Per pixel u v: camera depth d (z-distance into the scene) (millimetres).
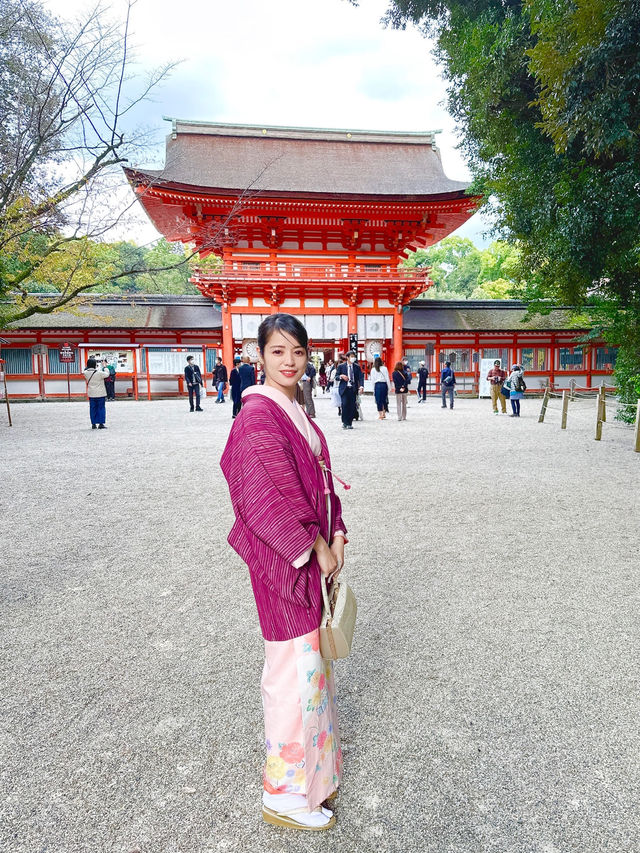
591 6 6195
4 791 1965
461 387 29750
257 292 27953
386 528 5168
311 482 1725
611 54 6195
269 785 1782
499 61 8375
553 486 6855
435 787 1964
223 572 4156
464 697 2514
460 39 9578
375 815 1842
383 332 29219
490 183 10188
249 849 1709
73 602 3639
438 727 2303
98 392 13516
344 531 1923
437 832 1766
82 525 5422
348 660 2855
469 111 10039
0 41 7871
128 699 2535
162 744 2217
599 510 5703
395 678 2680
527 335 29625
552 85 7051
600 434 11047
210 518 5645
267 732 1772
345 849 1703
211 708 2459
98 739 2254
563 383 29750
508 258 41938
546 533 4953
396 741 2217
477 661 2826
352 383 13414
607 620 3270
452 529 5113
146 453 9812
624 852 1681
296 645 1668
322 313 28875
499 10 9094
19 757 2145
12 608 3551
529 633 3117
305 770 1736
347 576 3998
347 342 29188
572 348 29594
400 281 27891
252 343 28094
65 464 8758
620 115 6375
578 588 3736
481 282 48281
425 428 13492
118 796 1938
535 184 8734
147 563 4359
